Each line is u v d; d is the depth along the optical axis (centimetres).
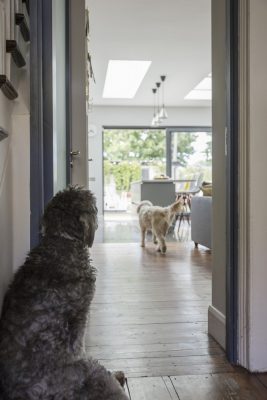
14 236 138
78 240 113
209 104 955
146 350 192
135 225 750
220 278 200
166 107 977
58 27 196
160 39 538
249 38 165
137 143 987
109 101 910
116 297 281
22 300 101
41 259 107
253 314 169
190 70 678
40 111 141
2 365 98
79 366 104
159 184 697
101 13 453
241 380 162
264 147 167
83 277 108
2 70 112
